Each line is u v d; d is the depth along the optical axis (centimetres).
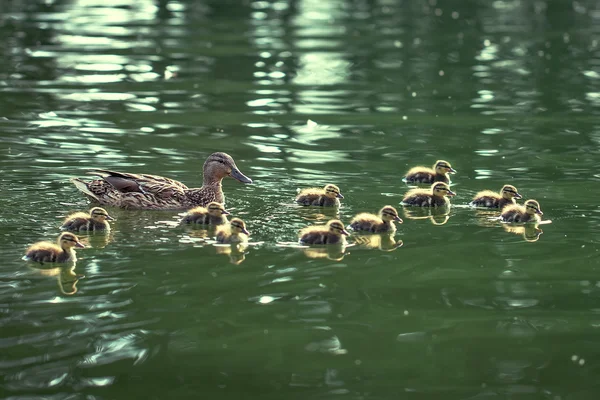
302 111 2309
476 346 977
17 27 3528
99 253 1252
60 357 932
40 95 2398
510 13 4159
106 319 1025
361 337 995
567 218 1466
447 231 1396
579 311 1070
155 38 3362
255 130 2103
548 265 1231
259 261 1231
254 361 934
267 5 4409
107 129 2061
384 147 1967
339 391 877
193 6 4312
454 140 2030
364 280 1166
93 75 2678
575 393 875
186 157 1848
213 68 2831
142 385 880
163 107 2311
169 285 1133
